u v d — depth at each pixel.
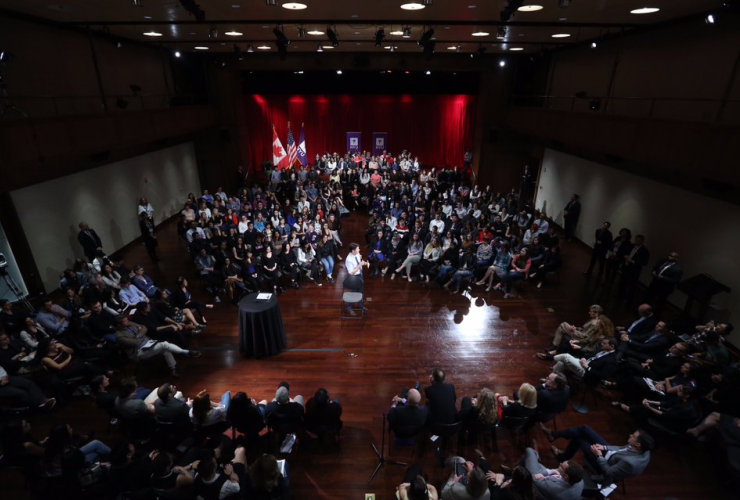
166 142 14.59
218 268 9.57
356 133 21.66
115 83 12.21
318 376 6.71
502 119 16.61
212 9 7.84
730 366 5.52
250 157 20.81
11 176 7.79
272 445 5.37
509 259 9.55
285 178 17.11
